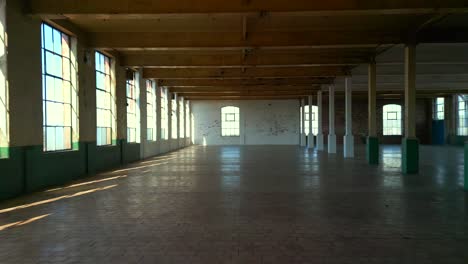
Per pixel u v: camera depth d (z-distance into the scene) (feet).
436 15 25.68
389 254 11.59
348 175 30.71
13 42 21.65
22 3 22.38
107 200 20.24
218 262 10.94
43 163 24.72
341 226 14.79
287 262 10.93
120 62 39.99
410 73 30.58
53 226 14.94
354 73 49.70
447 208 17.97
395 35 30.17
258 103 87.15
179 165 39.73
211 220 15.75
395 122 91.86
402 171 32.53
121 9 21.66
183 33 30.32
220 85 56.44
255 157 50.47
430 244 12.55
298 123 86.84
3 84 21.08
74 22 28.14
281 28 29.30
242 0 21.16
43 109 25.21
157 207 18.38
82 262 11.04
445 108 85.30
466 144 23.26
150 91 54.24
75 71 29.30
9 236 13.66
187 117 83.30
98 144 35.24
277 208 18.07
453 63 41.37
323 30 29.73
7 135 21.18
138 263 10.91
